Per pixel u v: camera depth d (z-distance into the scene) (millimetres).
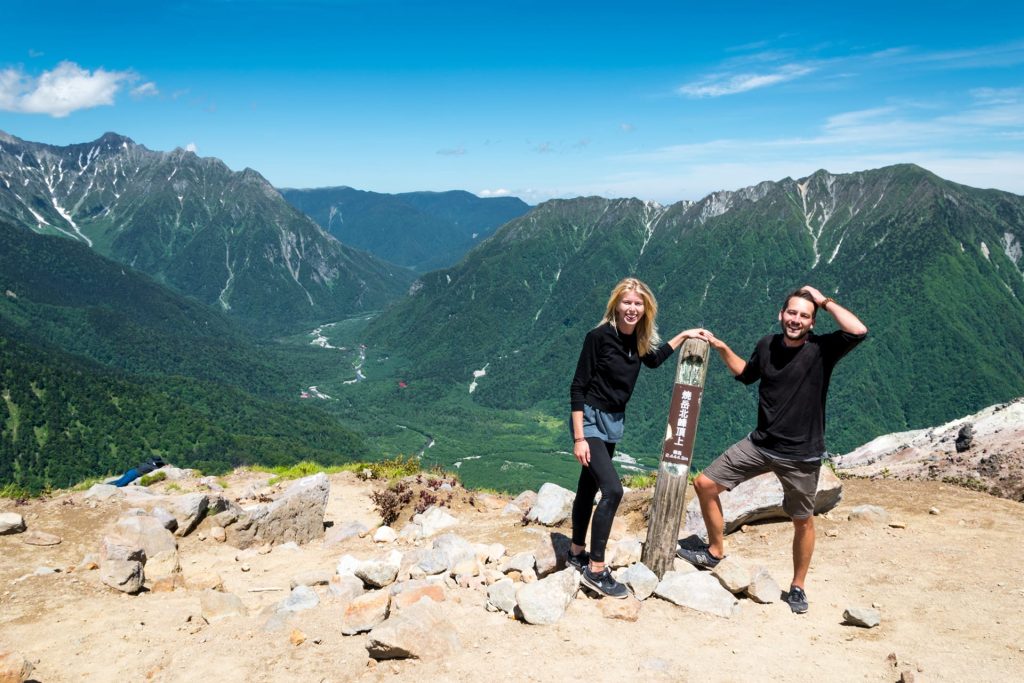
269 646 6891
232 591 9938
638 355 7191
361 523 13805
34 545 11242
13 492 14398
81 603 8773
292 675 6137
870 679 5613
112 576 9367
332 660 6383
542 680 5711
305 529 13336
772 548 9305
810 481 6996
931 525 9719
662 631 6688
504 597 7324
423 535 12727
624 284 6902
